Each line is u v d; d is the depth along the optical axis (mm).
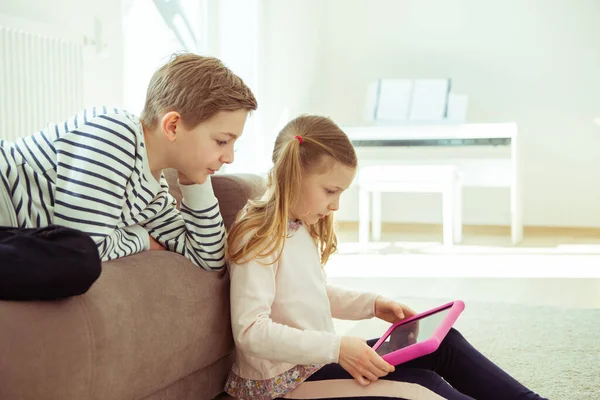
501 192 4992
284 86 4781
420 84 4734
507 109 4969
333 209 1212
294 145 1161
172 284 1082
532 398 1083
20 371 802
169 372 1067
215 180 1490
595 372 1658
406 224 5164
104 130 1066
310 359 1059
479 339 1953
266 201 1183
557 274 3037
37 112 2268
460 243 4129
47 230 869
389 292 2619
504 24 4941
